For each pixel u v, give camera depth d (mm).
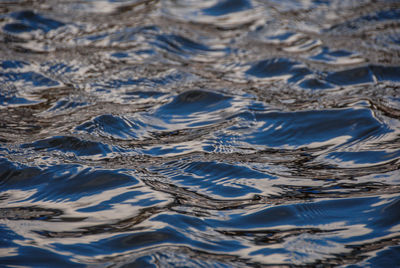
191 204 4734
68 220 4492
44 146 5945
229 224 4402
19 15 10969
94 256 3928
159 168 5500
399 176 5238
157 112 7086
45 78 8258
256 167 5527
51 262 3844
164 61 9172
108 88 7930
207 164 5555
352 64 9000
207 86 8047
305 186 5105
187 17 11633
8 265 3785
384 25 11312
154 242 4094
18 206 4766
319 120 6684
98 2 12383
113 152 5875
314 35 10680
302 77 8422
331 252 4004
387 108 7086
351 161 5695
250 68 8938
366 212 4551
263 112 6977
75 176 5258
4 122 6699
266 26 11141
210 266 3773
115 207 4699
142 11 11867
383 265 3824
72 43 9859
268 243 4121
